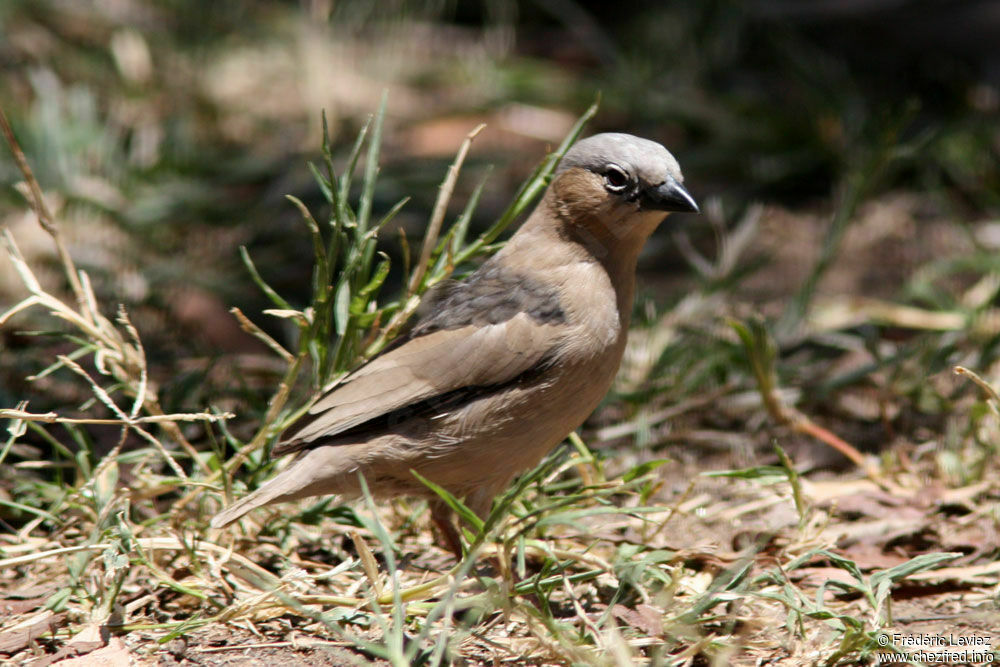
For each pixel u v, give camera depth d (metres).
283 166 16.20
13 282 13.16
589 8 21.81
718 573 8.07
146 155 16.08
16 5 18.20
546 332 7.98
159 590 7.91
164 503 9.23
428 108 18.50
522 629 7.32
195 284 13.35
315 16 19.52
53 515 8.49
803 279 14.48
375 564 7.39
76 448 10.12
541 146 17.67
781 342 12.55
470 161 16.75
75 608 7.60
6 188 14.64
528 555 8.45
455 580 6.73
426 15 20.58
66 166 14.95
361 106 18.25
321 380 8.91
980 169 16.47
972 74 18.81
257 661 7.00
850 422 11.19
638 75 19.05
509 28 20.48
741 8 19.95
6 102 16.31
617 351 8.30
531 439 8.16
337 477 7.95
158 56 18.17
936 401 11.09
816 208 16.58
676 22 20.05
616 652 6.64
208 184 15.80
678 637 7.03
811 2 20.02
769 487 9.57
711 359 11.61
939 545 8.63
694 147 17.78
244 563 7.77
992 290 13.28
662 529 8.77
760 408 11.23
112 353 8.72
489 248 8.87
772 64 19.78
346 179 8.79
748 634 7.25
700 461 10.45
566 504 7.57
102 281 13.27
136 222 14.51
